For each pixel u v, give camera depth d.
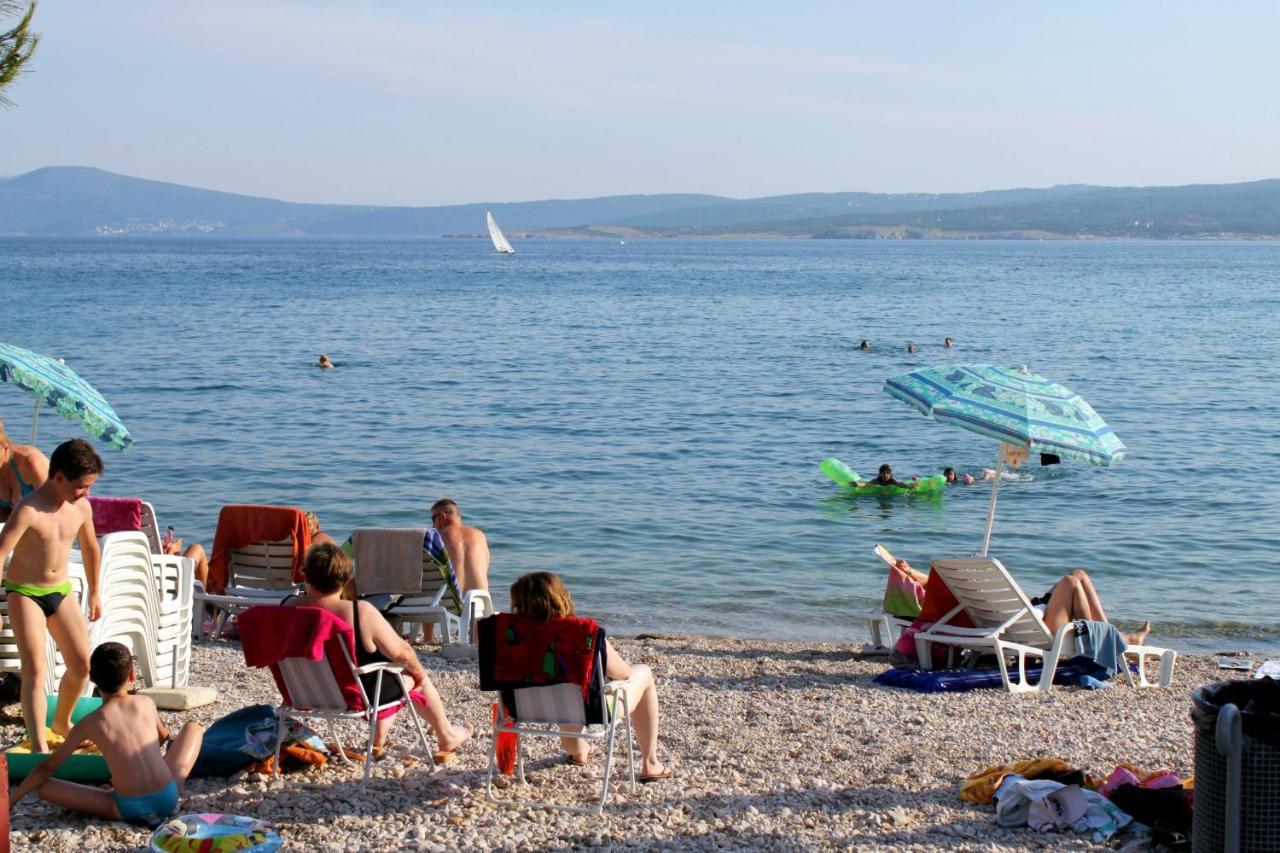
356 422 28.69
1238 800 5.54
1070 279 124.81
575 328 58.50
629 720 7.43
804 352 47.62
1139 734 8.98
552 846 6.55
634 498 20.81
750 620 14.21
